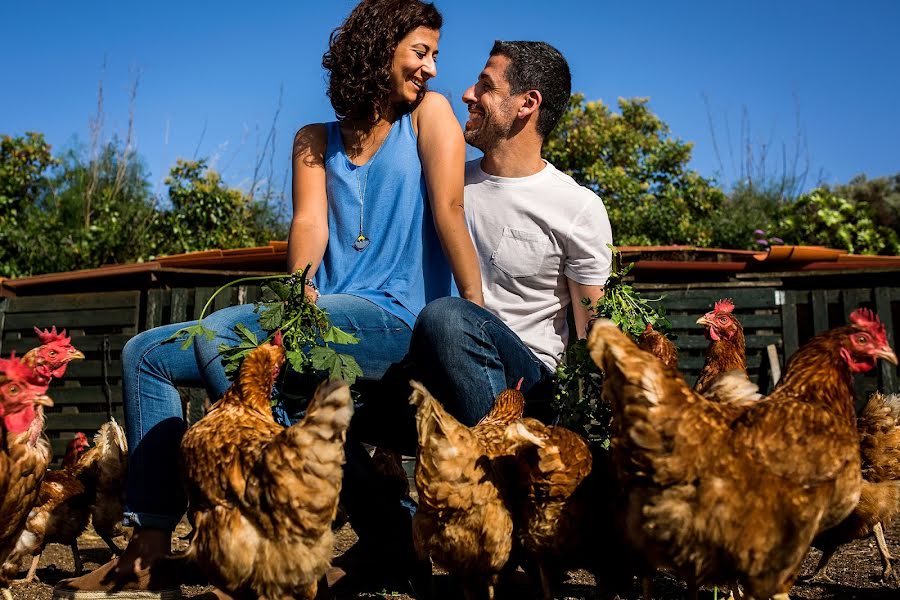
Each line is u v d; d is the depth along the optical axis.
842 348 2.89
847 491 2.73
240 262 9.89
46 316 10.05
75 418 9.65
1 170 17.12
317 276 3.68
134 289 10.20
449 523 3.03
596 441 3.54
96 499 5.39
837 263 9.56
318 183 3.74
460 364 3.37
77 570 5.30
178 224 15.80
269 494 2.53
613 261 3.87
